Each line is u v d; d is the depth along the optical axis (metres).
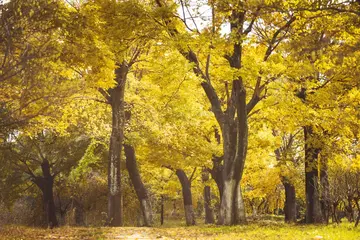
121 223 25.06
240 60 19.20
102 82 17.31
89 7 17.34
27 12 13.08
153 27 17.50
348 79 19.28
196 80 19.86
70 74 19.45
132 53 25.77
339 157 21.86
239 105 19.20
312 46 14.37
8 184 38.09
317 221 21.92
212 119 27.12
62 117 22.02
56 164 38.44
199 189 45.19
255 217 42.06
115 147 25.19
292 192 30.72
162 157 28.62
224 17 18.19
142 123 27.67
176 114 25.36
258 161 32.31
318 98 20.12
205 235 14.26
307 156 22.47
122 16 17.09
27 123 15.45
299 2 15.22
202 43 17.31
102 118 28.39
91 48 15.95
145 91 27.45
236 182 19.20
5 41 12.99
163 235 14.47
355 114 20.73
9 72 13.13
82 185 41.81
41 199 41.69
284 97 19.36
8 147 35.00
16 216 40.50
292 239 11.66
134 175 29.66
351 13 14.41
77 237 13.12
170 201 65.12
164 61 20.77
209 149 28.16
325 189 19.16
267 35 21.25
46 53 13.56
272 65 17.69
